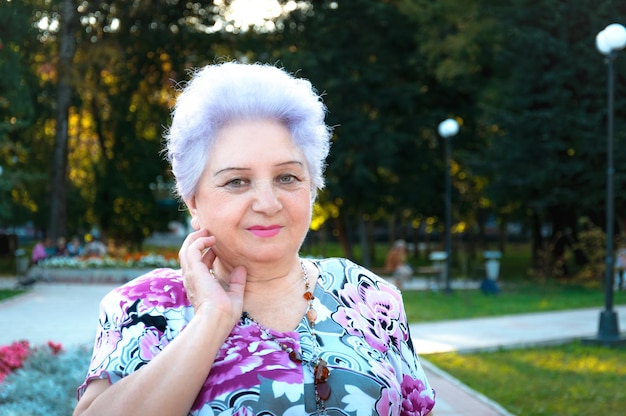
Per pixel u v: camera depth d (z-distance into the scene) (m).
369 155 28.22
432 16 25.86
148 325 1.68
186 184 1.76
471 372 8.92
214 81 1.74
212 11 29.73
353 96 28.12
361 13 28.27
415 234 41.38
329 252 47.03
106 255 24.56
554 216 26.11
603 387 8.10
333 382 1.68
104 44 27.50
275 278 1.79
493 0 24.00
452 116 29.45
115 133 31.08
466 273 29.47
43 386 4.79
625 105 21.83
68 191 32.72
